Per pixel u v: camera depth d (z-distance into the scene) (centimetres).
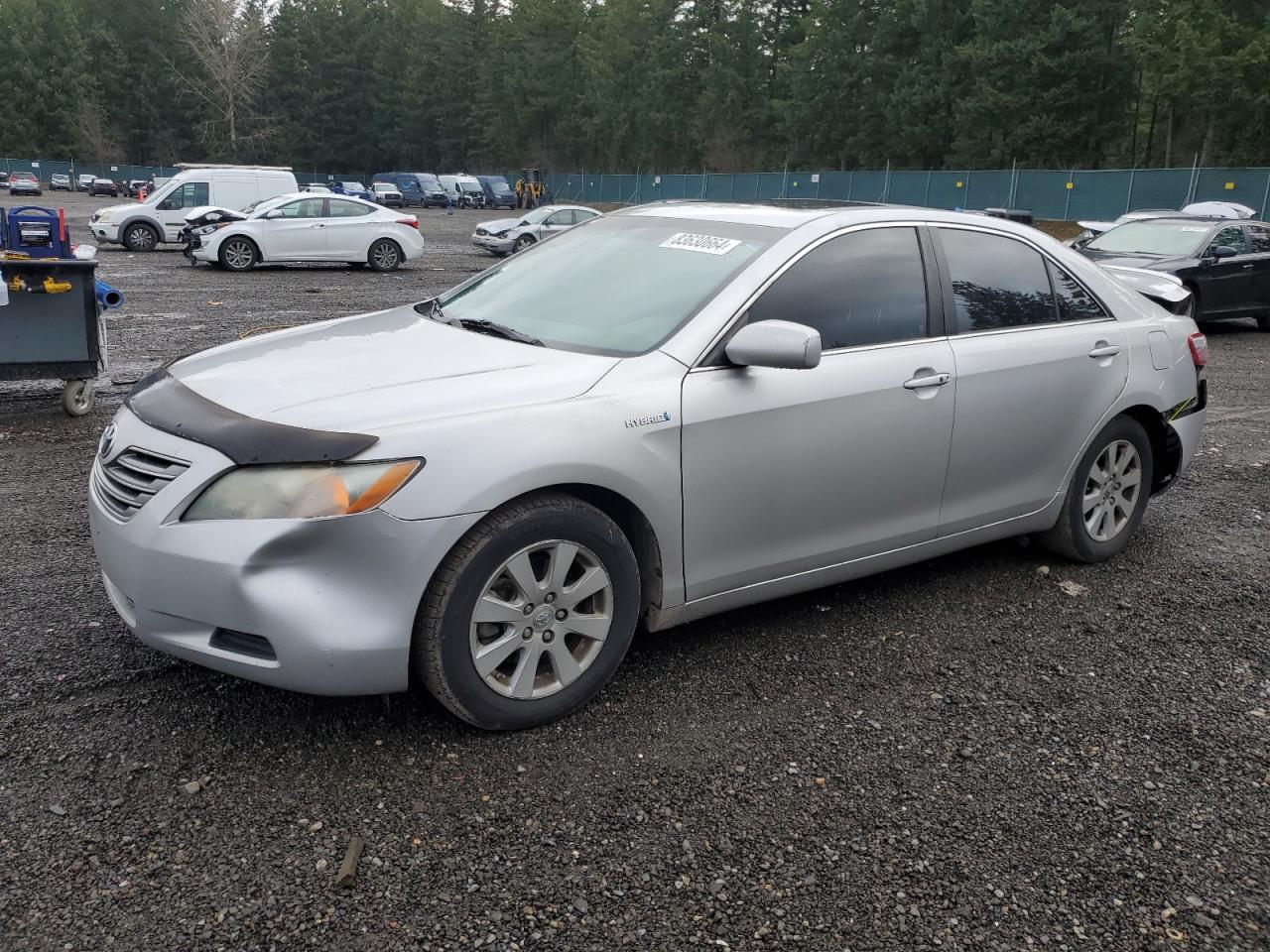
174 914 236
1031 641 403
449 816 275
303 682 281
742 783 297
